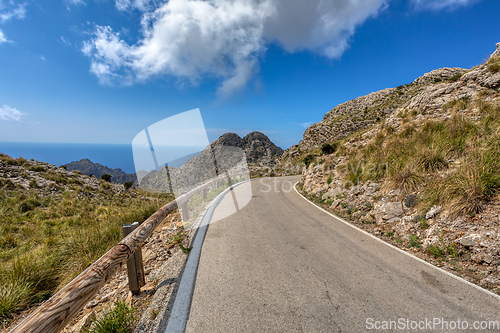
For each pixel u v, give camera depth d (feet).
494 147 18.24
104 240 17.39
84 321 8.70
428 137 26.00
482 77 31.81
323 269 12.34
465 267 12.65
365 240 16.80
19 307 10.44
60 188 49.67
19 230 24.98
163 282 10.85
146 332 7.67
